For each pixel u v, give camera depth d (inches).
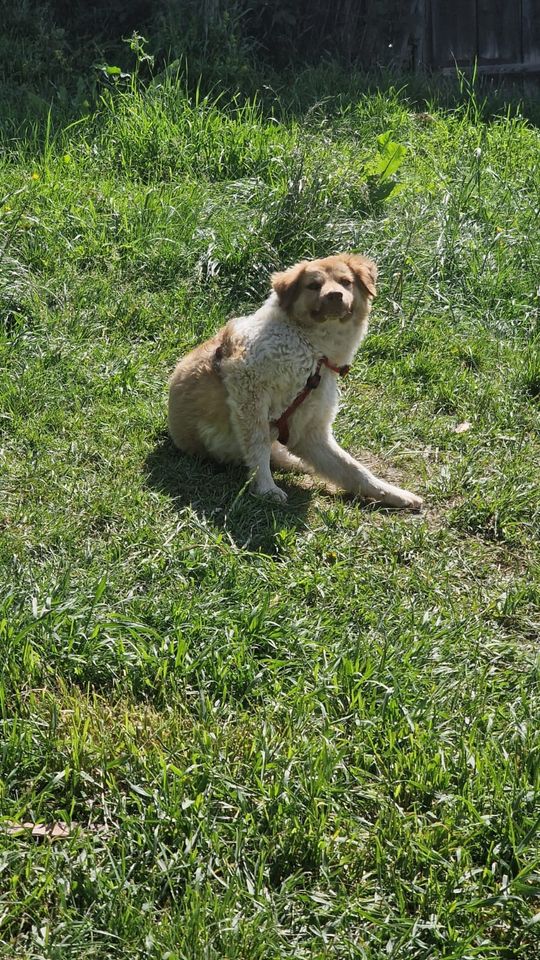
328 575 189.2
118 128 269.6
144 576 186.5
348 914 161.5
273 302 202.8
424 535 196.1
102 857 163.5
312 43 335.6
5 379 213.0
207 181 261.7
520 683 178.7
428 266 244.8
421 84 320.2
